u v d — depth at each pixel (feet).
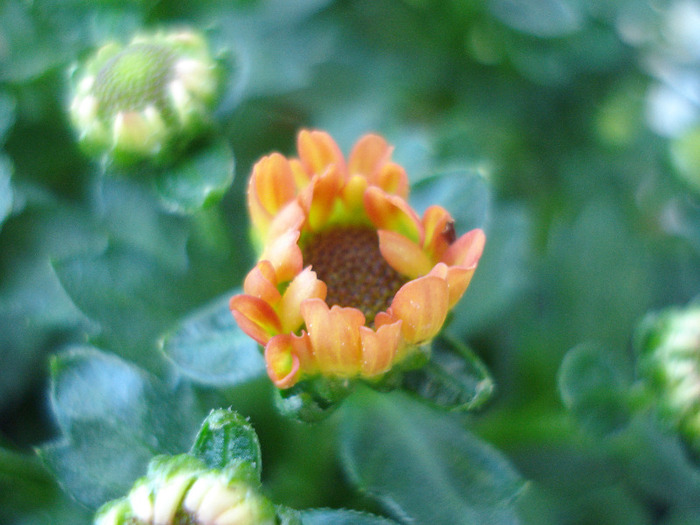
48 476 0.37
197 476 0.29
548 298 0.43
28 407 0.41
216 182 0.37
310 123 0.50
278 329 0.30
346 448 0.35
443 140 0.46
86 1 0.43
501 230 0.42
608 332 0.42
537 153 0.52
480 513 0.33
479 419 0.41
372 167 0.33
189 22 0.46
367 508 0.37
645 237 0.47
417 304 0.29
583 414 0.37
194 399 0.34
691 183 0.51
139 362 0.37
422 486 0.34
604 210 0.44
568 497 0.40
